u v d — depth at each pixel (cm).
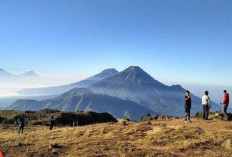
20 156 2209
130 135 2792
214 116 3409
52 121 4519
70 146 2478
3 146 2528
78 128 3425
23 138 2961
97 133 2997
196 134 2605
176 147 2309
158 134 2678
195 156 2100
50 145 2459
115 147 2389
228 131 2612
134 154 2164
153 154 2147
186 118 3166
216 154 2123
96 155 2162
